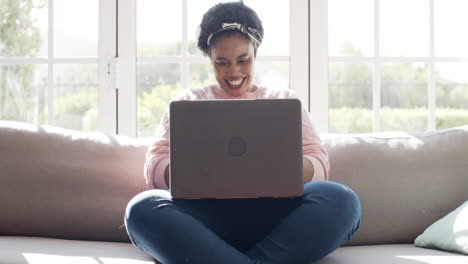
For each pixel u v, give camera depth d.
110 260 1.41
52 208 1.77
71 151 1.83
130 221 1.38
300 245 1.34
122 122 2.34
